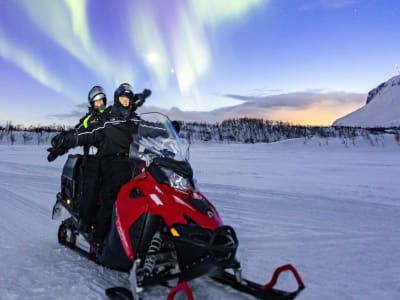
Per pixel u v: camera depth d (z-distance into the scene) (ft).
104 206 12.86
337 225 21.42
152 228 10.68
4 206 25.59
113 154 13.46
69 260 14.73
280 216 23.68
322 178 48.42
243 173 55.21
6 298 11.35
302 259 15.53
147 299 11.26
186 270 9.77
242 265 14.70
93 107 14.28
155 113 12.84
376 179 47.34
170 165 11.07
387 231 20.15
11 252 15.67
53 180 39.88
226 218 23.07
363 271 14.23
